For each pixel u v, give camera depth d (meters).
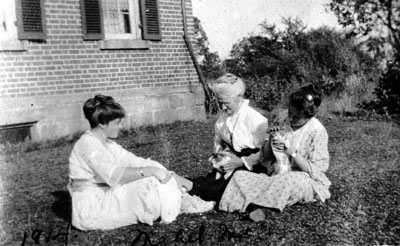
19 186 3.81
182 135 5.93
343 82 7.77
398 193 3.23
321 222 2.77
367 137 5.19
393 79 7.24
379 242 2.47
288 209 3.04
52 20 6.31
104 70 6.90
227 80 3.25
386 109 6.96
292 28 8.09
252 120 3.23
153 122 6.92
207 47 8.25
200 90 7.76
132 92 7.08
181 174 4.21
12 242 2.67
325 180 3.23
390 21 7.49
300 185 3.01
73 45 6.55
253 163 3.23
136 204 2.89
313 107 3.15
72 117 6.39
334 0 7.58
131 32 7.47
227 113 3.34
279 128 3.11
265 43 8.26
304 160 3.12
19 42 5.98
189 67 7.86
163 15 7.62
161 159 4.73
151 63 7.41
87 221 2.87
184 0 7.73
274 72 8.16
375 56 7.79
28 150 5.29
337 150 4.56
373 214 2.85
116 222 2.89
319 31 8.19
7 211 3.22
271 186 2.95
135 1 7.38
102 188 3.04
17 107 5.88
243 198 2.98
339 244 2.44
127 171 2.91
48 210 3.32
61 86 6.45
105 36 7.17
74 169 2.97
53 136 6.05
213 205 3.18
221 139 3.41
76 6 6.56
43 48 6.24
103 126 3.07
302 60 7.96
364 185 3.49
